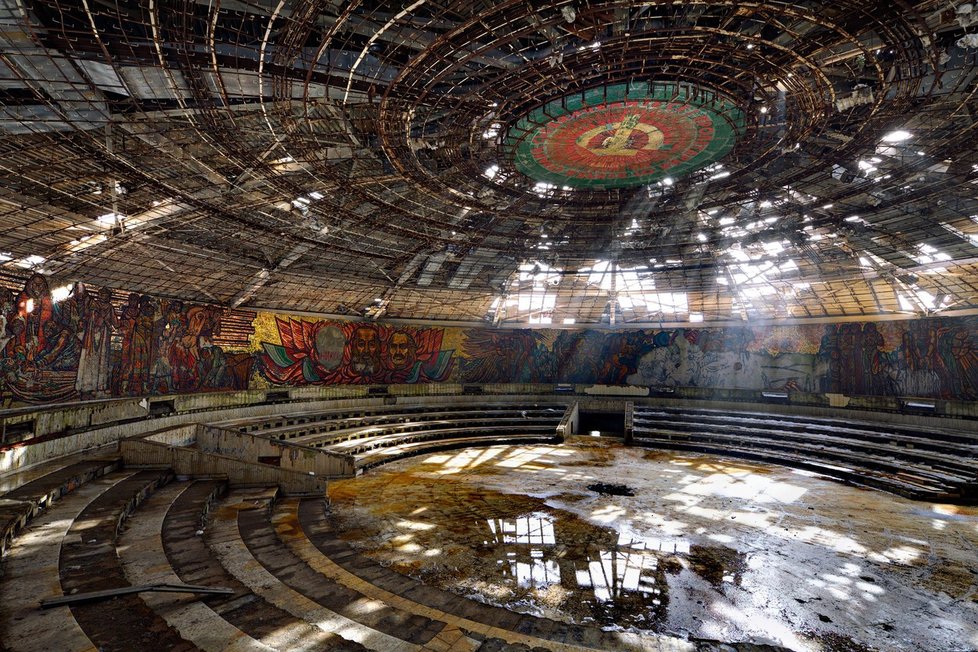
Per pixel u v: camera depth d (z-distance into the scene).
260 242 21.70
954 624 9.12
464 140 15.13
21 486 13.43
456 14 10.94
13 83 10.72
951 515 15.66
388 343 33.00
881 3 9.73
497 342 36.09
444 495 17.53
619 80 12.45
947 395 25.12
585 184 17.72
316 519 14.66
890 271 24.34
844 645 8.38
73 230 16.33
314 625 7.53
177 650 6.39
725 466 22.78
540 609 9.48
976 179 15.66
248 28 12.01
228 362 25.89
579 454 25.33
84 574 8.73
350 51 12.12
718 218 22.02
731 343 33.16
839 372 29.17
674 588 10.42
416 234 21.72
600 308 35.44
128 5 10.91
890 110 12.91
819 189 18.09
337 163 16.33
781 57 11.70
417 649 7.09
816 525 14.58
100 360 19.69
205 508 14.30
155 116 12.45
